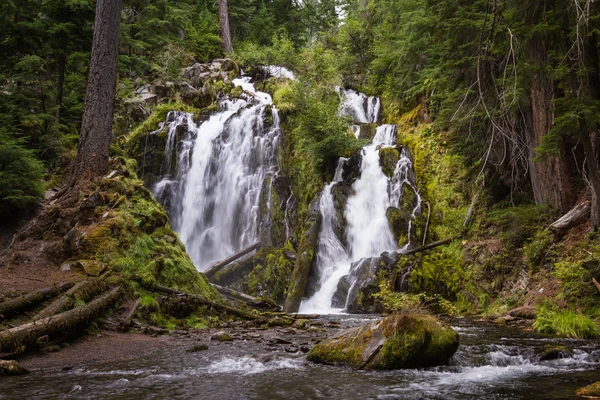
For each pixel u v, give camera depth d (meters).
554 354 6.88
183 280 11.39
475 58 11.79
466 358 6.68
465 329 9.88
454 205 16.00
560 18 10.57
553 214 12.53
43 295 8.19
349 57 24.34
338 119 18.64
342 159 18.39
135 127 23.14
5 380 5.64
